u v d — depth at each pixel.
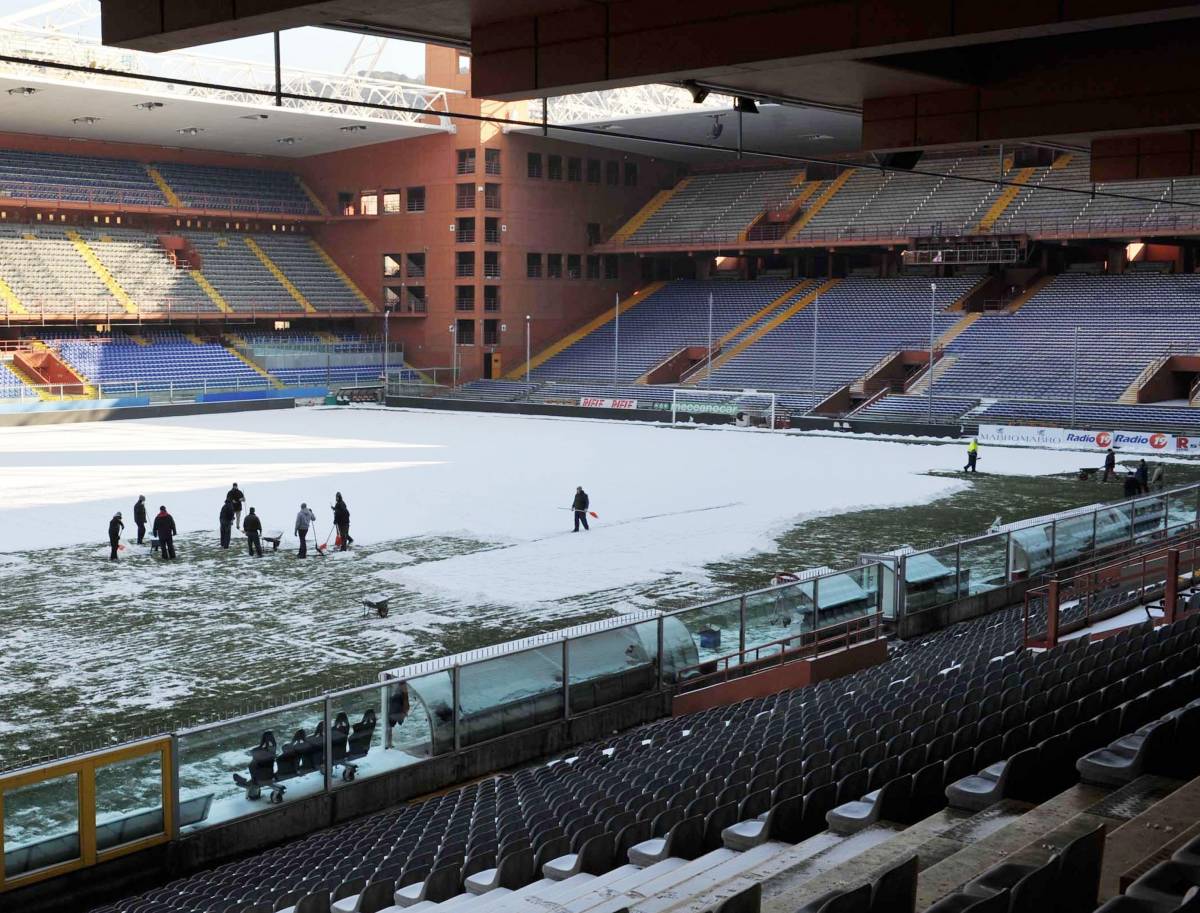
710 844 8.90
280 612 23.95
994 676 13.67
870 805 8.03
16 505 35.84
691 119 65.31
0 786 11.37
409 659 20.69
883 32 12.62
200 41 13.17
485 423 62.97
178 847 12.70
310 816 13.95
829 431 58.72
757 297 76.31
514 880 8.92
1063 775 8.02
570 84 14.47
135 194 71.56
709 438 55.91
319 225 81.75
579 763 14.91
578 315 79.62
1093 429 52.44
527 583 26.39
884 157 21.11
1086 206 65.88
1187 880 3.99
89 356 66.62
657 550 29.91
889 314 69.44
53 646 21.45
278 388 71.06
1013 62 18.08
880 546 30.30
